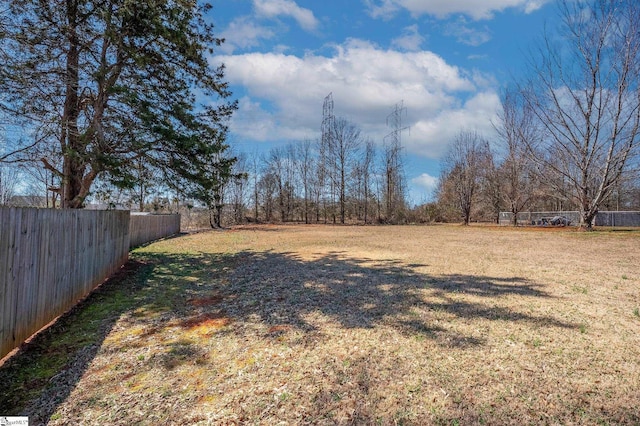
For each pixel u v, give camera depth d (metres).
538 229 19.50
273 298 4.93
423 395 2.32
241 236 16.91
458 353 2.95
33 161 6.76
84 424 2.13
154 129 6.96
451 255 8.75
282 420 2.10
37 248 3.58
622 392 2.31
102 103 7.19
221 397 2.39
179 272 7.19
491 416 2.08
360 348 3.11
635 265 6.99
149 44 7.46
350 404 2.24
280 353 3.07
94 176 7.33
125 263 7.91
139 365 2.93
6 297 2.98
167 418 2.17
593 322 3.65
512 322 3.69
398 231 20.03
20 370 2.86
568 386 2.40
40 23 6.20
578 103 15.77
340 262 7.87
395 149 38.31
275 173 39.09
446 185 34.69
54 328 3.86
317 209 38.81
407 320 3.81
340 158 37.94
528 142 18.69
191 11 7.80
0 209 2.89
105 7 6.60
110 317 4.27
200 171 8.03
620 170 15.22
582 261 7.56
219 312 4.40
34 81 5.91
